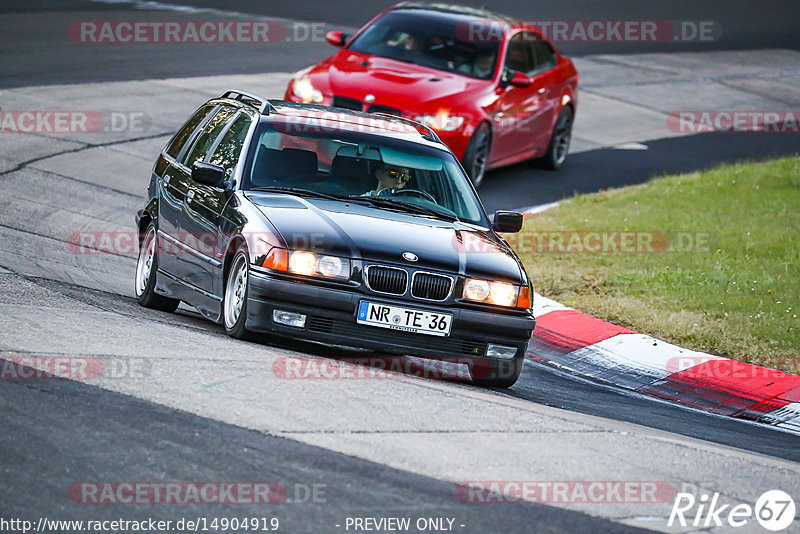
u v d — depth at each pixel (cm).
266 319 2692
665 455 2325
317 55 8669
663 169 6750
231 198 2945
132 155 5578
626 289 4272
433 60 5709
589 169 6625
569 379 3316
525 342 2839
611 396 3133
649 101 8775
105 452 1878
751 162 6794
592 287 4294
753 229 5100
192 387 2270
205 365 2455
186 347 2612
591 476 2084
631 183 6331
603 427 2500
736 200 5684
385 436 2130
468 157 5378
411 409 2348
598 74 9506
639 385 3372
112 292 3494
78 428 1967
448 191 3177
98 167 5306
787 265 4547
